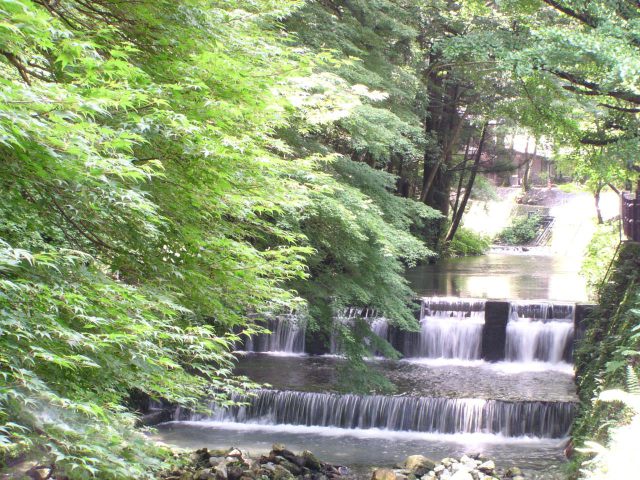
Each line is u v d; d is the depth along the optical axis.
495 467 13.20
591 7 15.15
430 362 20.55
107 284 4.71
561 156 23.22
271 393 16.41
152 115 4.96
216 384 6.63
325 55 8.22
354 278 13.91
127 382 5.26
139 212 4.98
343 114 8.66
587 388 14.58
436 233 38.41
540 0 17.39
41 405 3.68
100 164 4.02
